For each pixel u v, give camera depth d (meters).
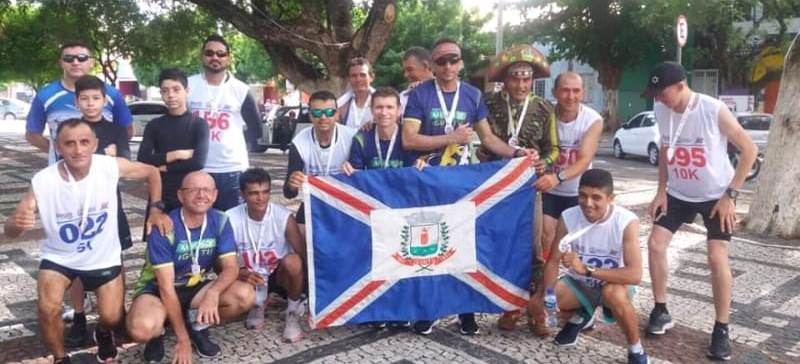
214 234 4.12
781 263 6.36
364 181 4.36
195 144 4.59
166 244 3.92
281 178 12.45
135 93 43.47
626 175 14.02
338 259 4.36
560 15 23.88
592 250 4.14
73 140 3.54
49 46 22.62
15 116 44.44
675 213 4.48
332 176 4.36
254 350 4.20
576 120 4.50
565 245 4.02
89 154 3.62
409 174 4.37
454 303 4.47
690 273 6.03
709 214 4.30
